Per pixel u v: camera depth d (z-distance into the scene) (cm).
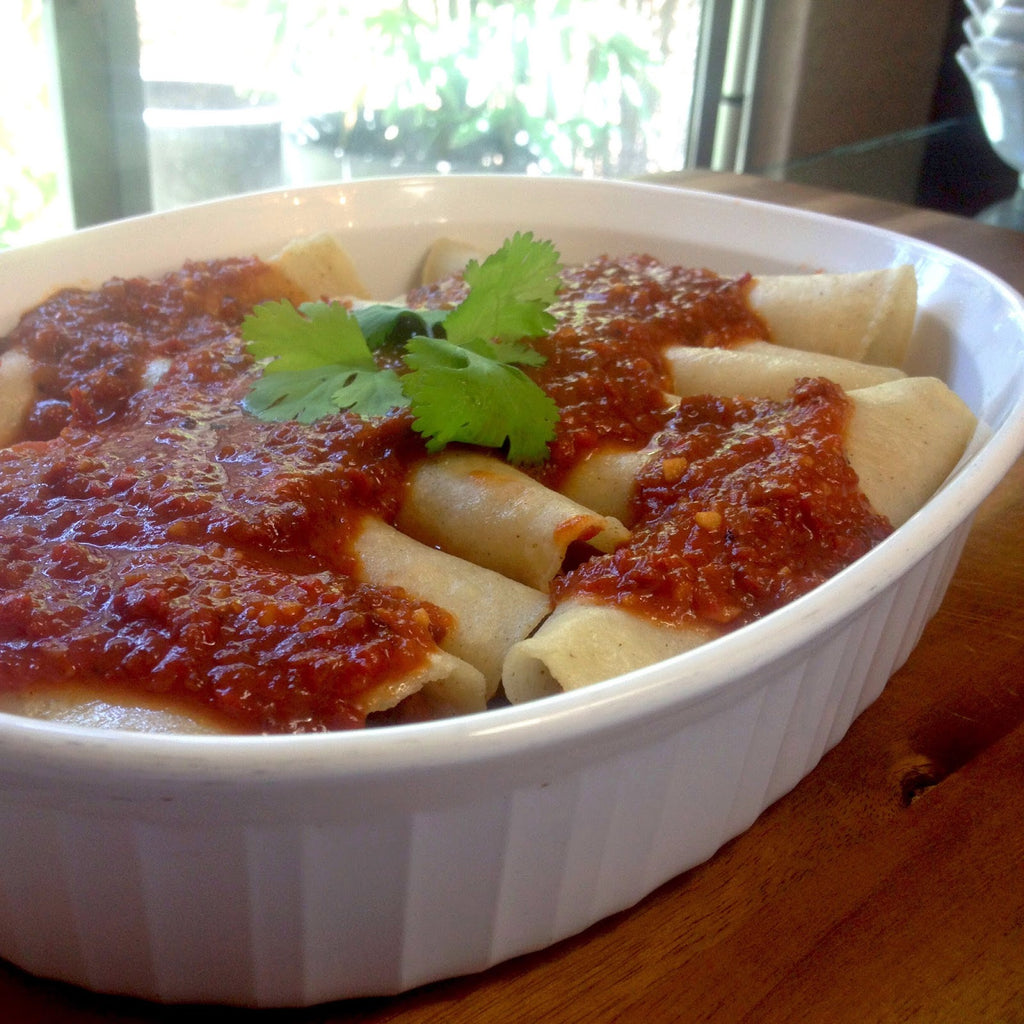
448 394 23
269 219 33
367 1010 17
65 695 19
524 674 20
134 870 15
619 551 22
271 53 49
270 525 21
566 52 55
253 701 18
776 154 64
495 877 16
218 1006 17
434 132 55
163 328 30
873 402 26
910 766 21
